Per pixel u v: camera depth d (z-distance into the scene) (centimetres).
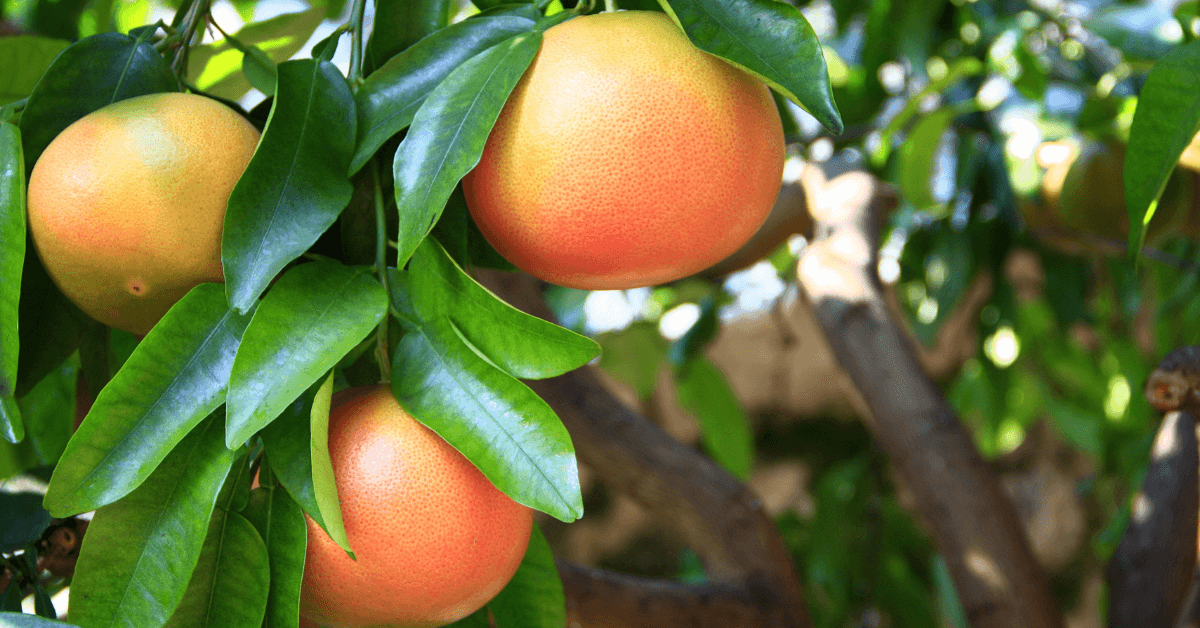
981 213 197
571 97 91
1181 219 152
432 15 99
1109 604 132
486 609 102
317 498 88
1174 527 128
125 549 90
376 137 94
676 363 217
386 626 93
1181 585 127
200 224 91
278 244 90
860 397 191
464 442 90
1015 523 174
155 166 91
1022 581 168
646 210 91
